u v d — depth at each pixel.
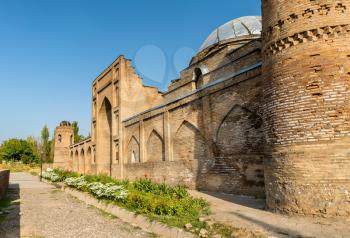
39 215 9.73
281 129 7.28
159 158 17.22
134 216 8.25
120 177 21.66
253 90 10.73
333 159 6.44
